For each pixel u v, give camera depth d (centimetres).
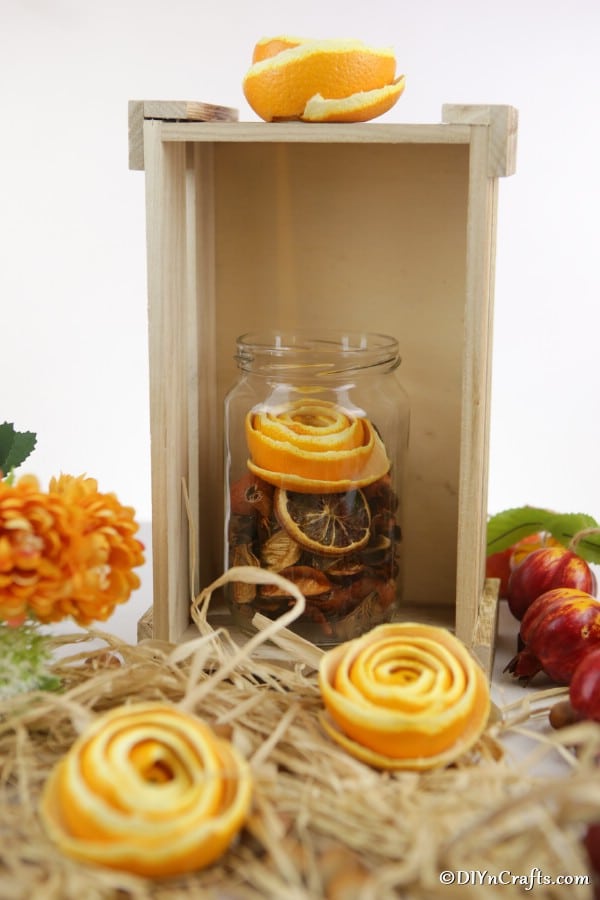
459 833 44
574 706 55
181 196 64
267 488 64
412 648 53
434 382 72
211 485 73
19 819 47
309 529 63
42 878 44
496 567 75
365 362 64
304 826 46
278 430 62
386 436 65
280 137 59
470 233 59
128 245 130
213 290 72
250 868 45
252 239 72
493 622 65
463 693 51
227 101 122
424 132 58
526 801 42
